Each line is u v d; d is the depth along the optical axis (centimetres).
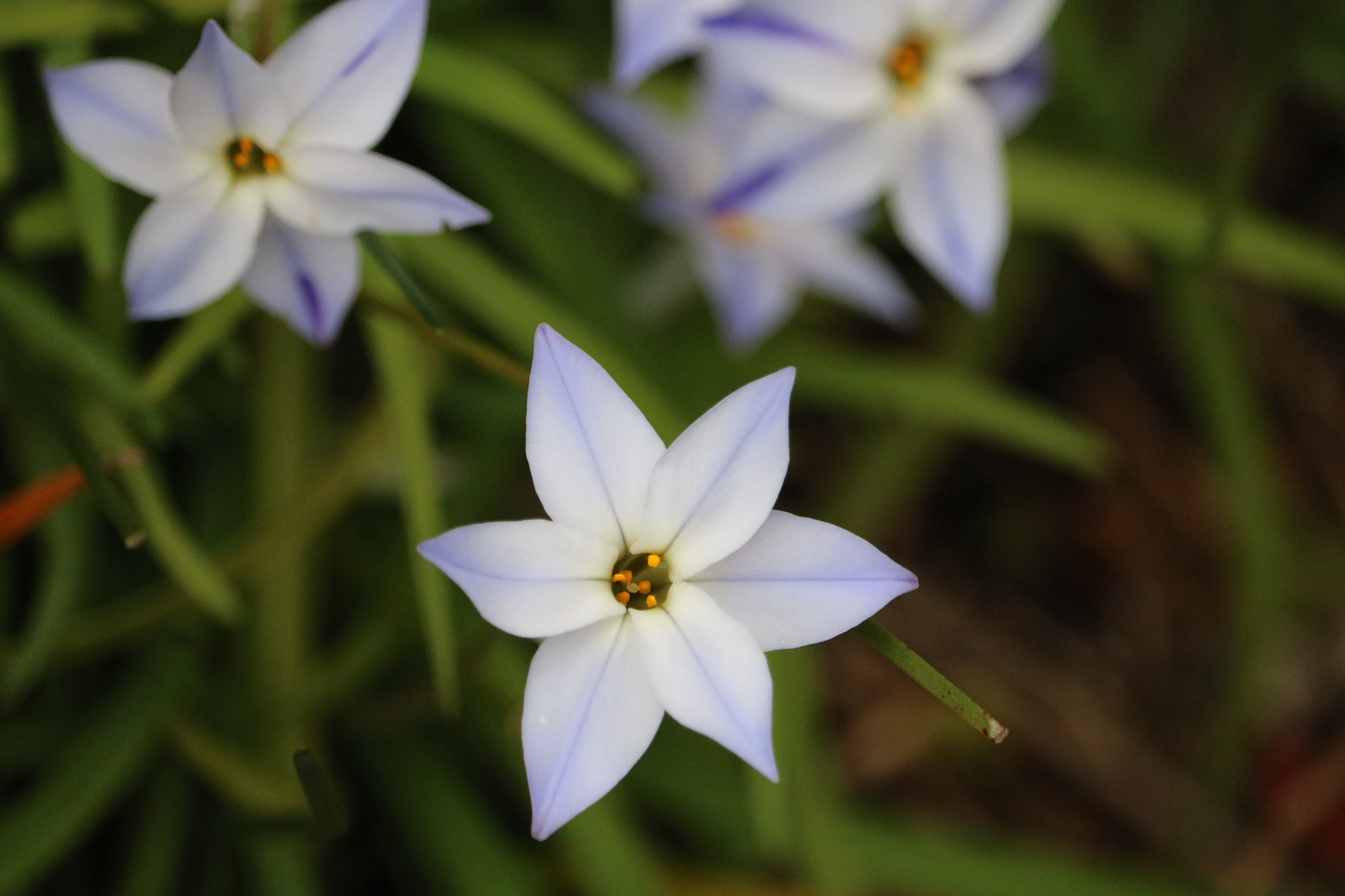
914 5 38
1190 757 58
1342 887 57
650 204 42
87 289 40
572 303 44
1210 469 60
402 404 39
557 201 44
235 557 39
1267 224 47
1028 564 59
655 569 33
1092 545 60
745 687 33
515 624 32
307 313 35
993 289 51
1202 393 49
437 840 42
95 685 42
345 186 34
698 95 41
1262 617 49
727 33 38
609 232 45
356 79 34
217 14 39
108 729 40
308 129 35
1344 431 60
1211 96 59
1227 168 44
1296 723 59
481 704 42
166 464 43
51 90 34
